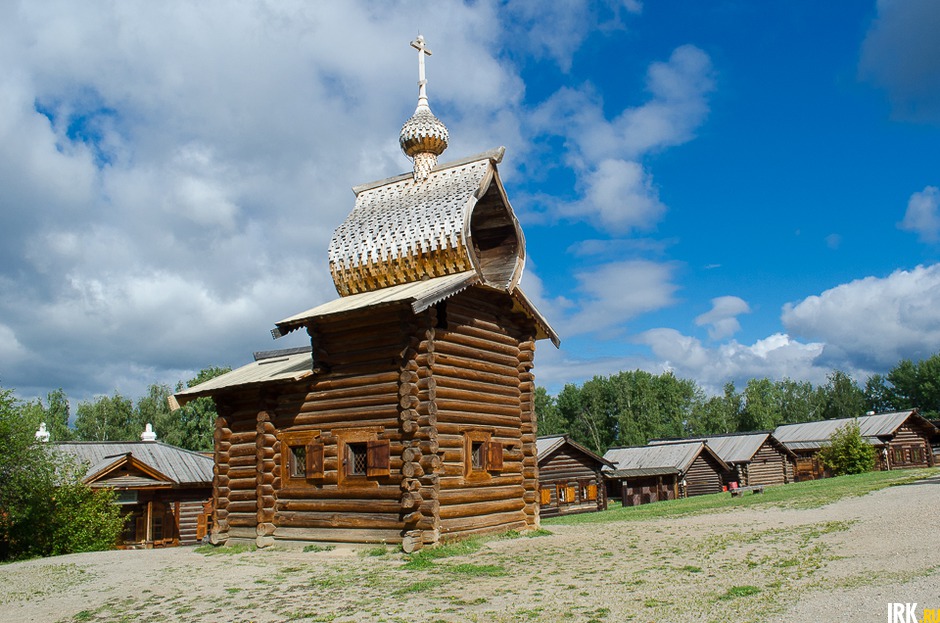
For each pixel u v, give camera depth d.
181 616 13.48
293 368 21.77
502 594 13.38
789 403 125.19
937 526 17.17
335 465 19.81
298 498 20.36
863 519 19.92
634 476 52.94
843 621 10.00
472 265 20.88
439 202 21.94
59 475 31.58
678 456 58.09
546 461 47.38
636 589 13.12
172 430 73.38
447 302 20.25
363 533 19.17
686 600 12.00
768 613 10.76
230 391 21.66
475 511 19.98
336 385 20.23
